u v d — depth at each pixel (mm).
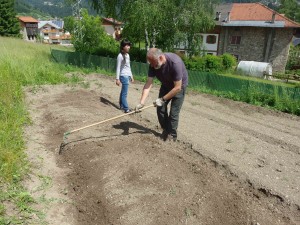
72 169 4691
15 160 4391
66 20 24781
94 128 5984
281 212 3836
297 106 9695
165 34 20250
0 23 53906
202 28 20156
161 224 3455
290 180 4578
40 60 15992
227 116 8359
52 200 3936
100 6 21922
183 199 3787
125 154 4699
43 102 8242
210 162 4930
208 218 3553
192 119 7547
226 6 40750
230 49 37656
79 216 3734
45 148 5395
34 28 88062
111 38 27656
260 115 8938
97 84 11648
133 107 8391
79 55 19703
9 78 9477
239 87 11961
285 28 34344
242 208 3730
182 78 5094
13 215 3498
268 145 6027
